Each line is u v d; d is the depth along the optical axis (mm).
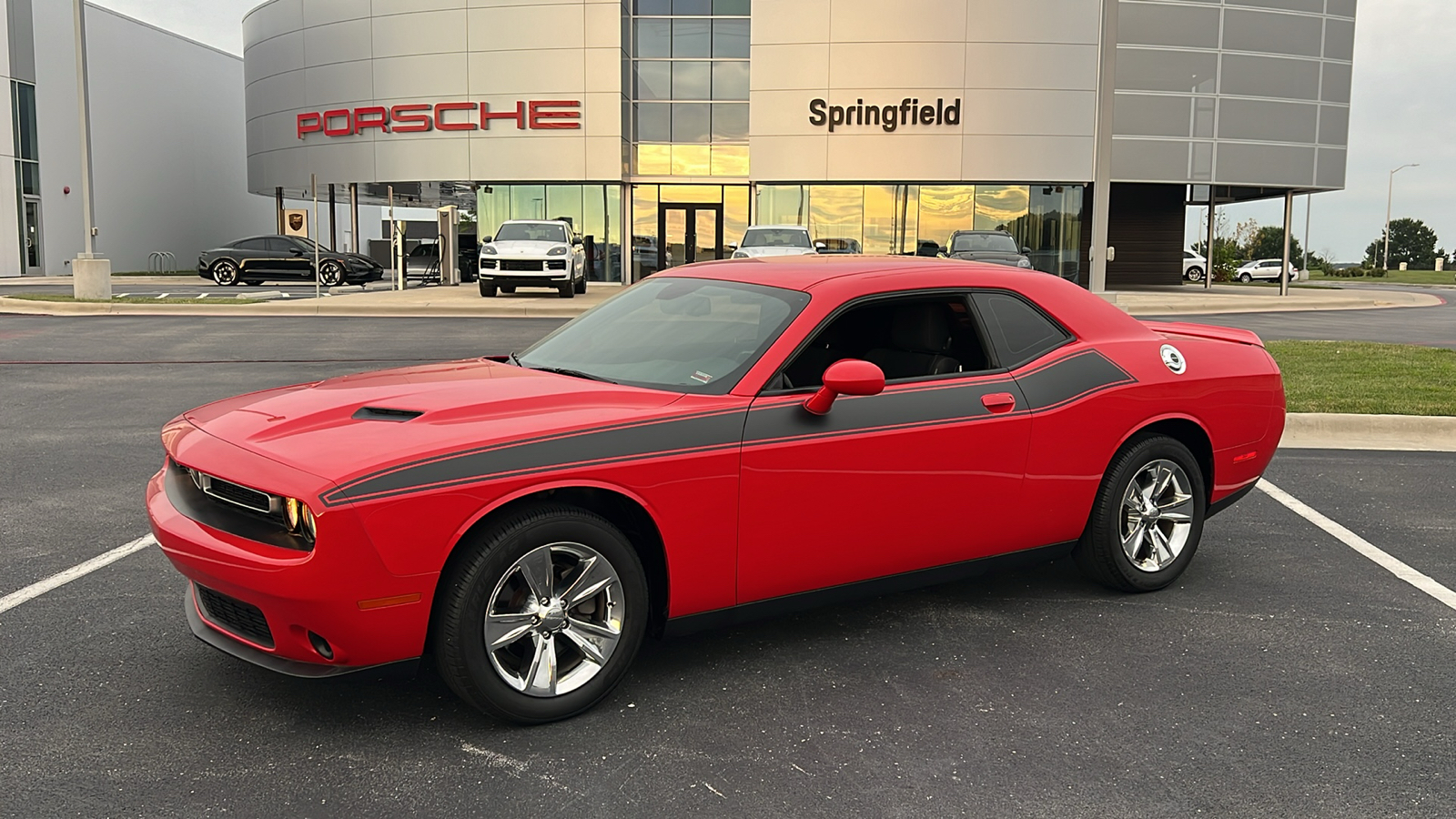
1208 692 3678
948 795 2949
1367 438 8414
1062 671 3852
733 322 3963
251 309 19641
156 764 3061
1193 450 4941
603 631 3422
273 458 3129
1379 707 3562
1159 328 5324
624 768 3088
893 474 3869
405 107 30625
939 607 4543
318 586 2939
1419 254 111500
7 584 4625
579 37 29328
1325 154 31203
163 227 46188
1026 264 21422
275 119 34188
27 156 37812
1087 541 4590
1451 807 2908
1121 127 30047
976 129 29219
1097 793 2971
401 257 27391
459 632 3143
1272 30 30391
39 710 3404
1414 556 5367
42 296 22625
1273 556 5359
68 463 7078
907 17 28922
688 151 30750
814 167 29578
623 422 3400
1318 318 22062
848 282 4012
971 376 4160
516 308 20156
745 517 3590
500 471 3146
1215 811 2879
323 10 31672
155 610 4336
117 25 42875
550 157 29859
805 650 4031
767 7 29234
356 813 2816
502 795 2922
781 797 2932
